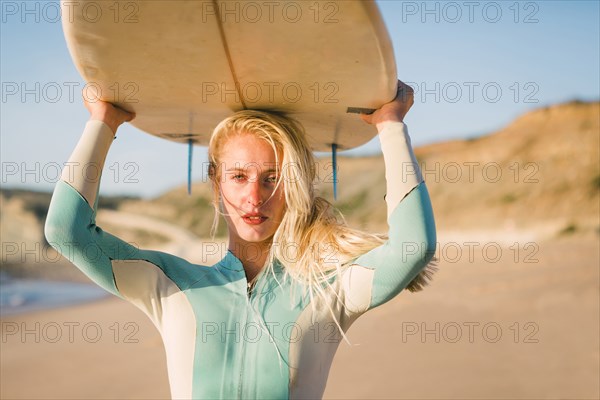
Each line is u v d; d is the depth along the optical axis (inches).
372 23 68.2
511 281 382.9
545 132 1764.3
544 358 209.0
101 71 77.2
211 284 81.7
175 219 2321.6
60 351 305.0
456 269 493.0
